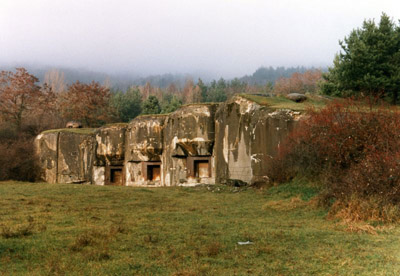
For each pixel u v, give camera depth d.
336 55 30.20
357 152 13.98
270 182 18.33
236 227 9.31
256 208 13.18
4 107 51.38
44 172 35.97
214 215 11.68
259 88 119.62
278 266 5.96
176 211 12.57
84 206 13.02
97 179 34.84
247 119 22.36
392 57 26.58
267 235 8.19
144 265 6.00
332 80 30.36
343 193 10.73
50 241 7.50
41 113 54.50
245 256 6.55
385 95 26.94
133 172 33.12
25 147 36.78
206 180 26.97
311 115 17.39
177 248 7.04
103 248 6.97
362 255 6.47
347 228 8.73
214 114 26.89
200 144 26.83
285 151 17.98
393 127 13.28
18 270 5.74
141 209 12.79
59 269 5.71
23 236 7.92
